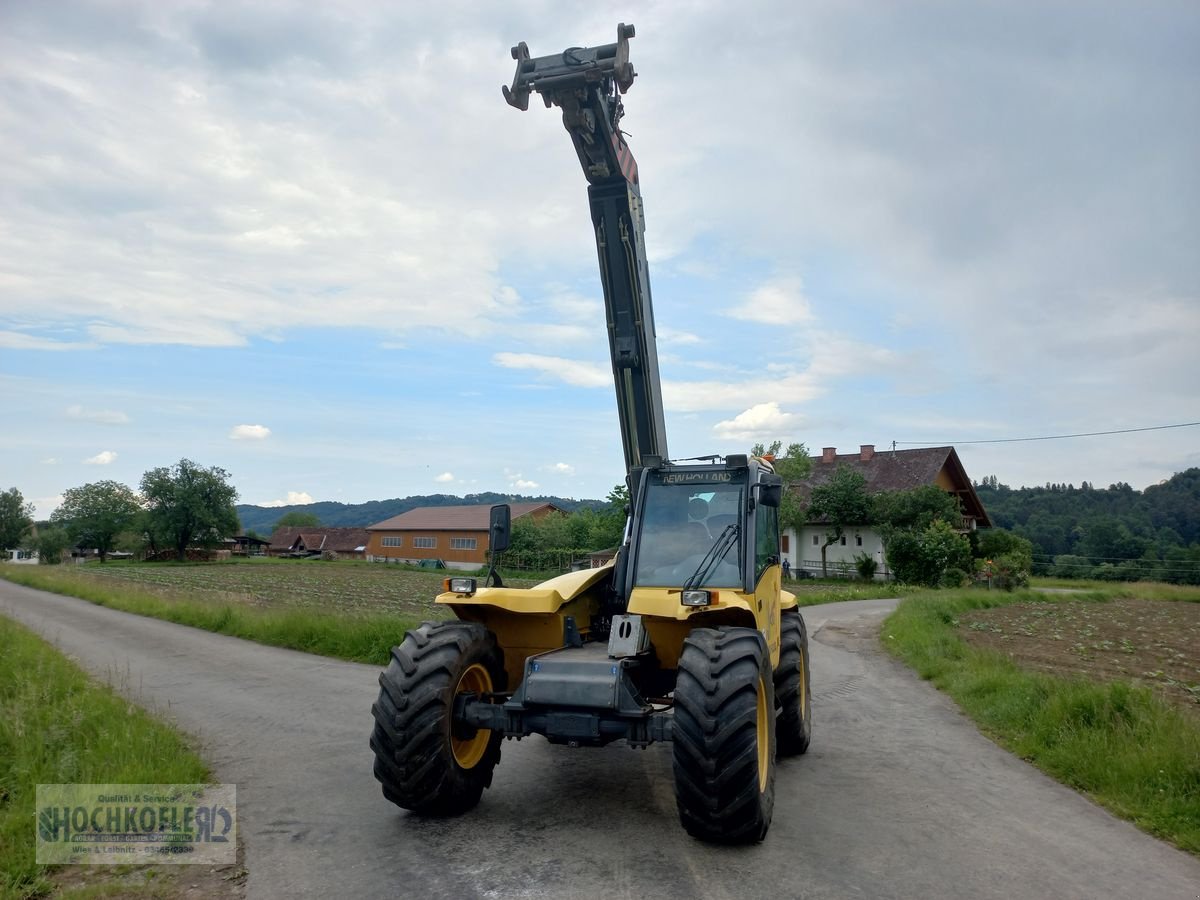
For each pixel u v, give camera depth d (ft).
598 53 21.06
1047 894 14.71
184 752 22.25
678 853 16.07
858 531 147.54
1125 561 177.06
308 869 15.06
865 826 18.19
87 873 14.83
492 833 17.04
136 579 143.74
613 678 16.96
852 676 40.19
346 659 42.42
